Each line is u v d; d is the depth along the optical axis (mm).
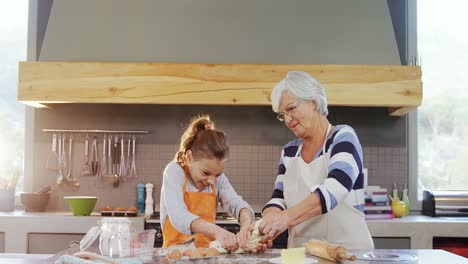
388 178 4562
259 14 4512
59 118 4570
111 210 4117
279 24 4508
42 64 4109
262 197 4520
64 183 4520
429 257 2006
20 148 4688
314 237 2441
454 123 4715
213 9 4523
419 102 4055
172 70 4086
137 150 4551
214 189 2584
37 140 4566
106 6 4500
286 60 4484
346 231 2402
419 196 4645
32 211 4336
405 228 3914
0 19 4758
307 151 2535
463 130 4707
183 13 4516
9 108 4715
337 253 1905
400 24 4590
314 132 2488
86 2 4496
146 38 4492
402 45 4570
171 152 4539
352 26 4488
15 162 4684
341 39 4484
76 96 4090
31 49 4574
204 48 4492
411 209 4547
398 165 4566
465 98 4730
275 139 4547
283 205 2564
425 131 4703
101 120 4559
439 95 4738
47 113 4570
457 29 4758
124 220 2115
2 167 4680
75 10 4488
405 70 4070
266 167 4535
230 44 4496
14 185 4508
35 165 4555
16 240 3945
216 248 2107
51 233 3955
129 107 4566
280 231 2152
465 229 3898
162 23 4508
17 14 4762
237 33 4504
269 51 4488
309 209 2166
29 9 4582
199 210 2508
